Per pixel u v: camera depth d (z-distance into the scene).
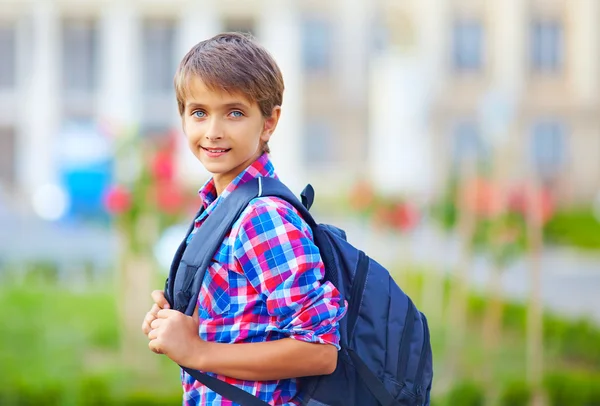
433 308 10.82
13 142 37.22
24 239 18.59
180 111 2.15
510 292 12.84
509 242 8.48
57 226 22.02
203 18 37.19
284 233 1.96
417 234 16.84
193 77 2.03
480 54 35.16
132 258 7.92
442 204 10.90
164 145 7.84
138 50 37.75
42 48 36.53
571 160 35.19
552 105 35.16
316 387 2.00
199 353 1.95
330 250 2.06
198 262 2.00
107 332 9.16
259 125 2.08
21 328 9.34
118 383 7.18
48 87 36.62
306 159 35.50
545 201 8.44
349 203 13.02
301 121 35.44
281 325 1.95
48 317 10.16
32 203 29.97
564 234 22.00
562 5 35.41
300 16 35.94
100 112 37.47
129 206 7.67
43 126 36.44
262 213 1.98
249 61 2.04
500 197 8.59
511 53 34.84
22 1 36.50
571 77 35.44
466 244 8.88
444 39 34.81
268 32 36.44
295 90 35.38
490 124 13.92
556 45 35.50
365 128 35.38
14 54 37.09
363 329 2.04
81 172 22.45
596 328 8.82
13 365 7.84
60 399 6.28
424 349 2.06
